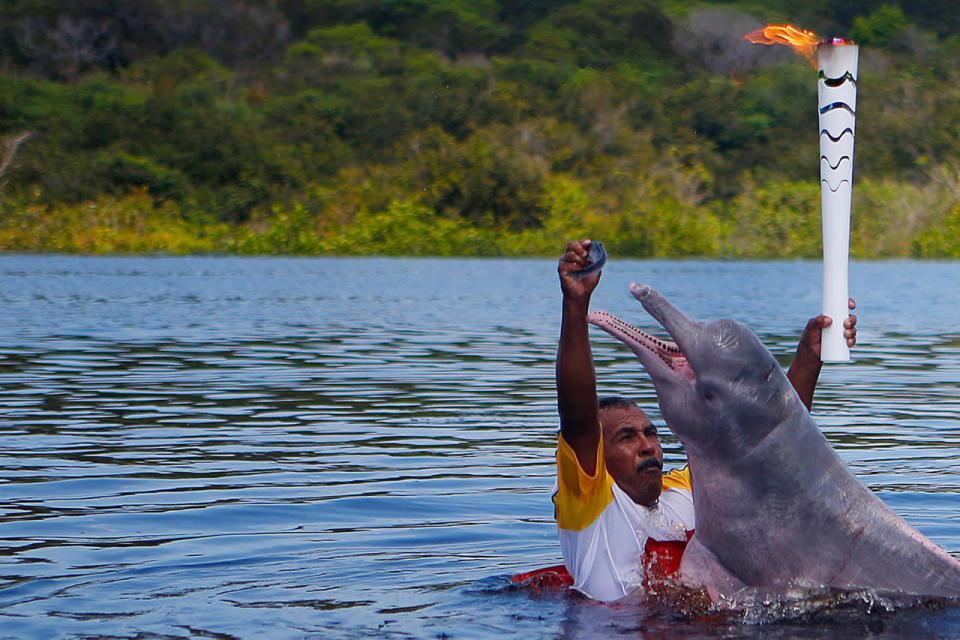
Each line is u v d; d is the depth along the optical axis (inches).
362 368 501.4
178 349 573.0
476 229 1803.6
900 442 333.7
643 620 168.7
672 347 168.2
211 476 284.4
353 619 173.9
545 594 183.9
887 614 162.4
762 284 1141.7
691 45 2940.5
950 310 879.1
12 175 1797.5
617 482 186.5
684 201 1920.5
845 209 167.8
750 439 162.1
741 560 166.9
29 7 2709.2
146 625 172.1
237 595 188.5
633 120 2156.7
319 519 243.0
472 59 3100.4
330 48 2847.0
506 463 301.4
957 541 225.5
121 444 325.7
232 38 2967.5
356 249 1745.8
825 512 163.9
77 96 2167.8
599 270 164.1
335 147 2058.3
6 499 259.1
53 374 475.2
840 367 525.3
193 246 1763.0
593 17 2773.1
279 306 855.1
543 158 1946.4
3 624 172.9
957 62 2267.5
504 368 502.9
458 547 221.3
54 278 1141.7
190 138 1918.1
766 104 2276.1
